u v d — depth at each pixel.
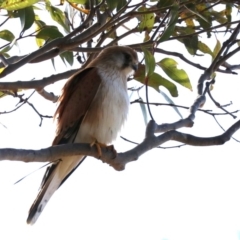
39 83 10.46
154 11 9.80
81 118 10.88
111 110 10.89
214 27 11.05
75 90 11.00
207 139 9.91
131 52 11.33
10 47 9.90
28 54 10.15
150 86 10.99
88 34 9.99
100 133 10.84
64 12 11.41
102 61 11.31
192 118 10.28
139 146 9.57
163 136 9.66
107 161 9.52
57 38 9.98
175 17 9.38
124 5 9.99
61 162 10.74
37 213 10.72
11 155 7.55
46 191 10.83
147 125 9.74
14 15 10.34
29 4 9.23
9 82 10.18
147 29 9.96
